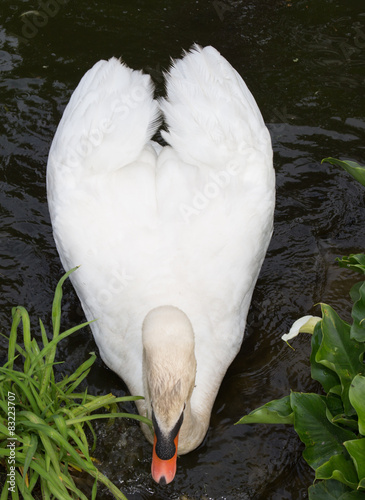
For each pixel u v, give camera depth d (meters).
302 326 2.16
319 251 2.52
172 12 3.03
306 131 2.75
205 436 2.22
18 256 2.49
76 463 2.09
